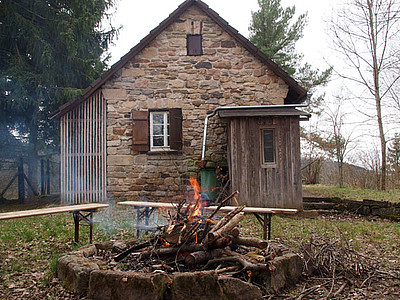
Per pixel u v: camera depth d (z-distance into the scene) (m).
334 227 8.12
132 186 11.46
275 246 5.07
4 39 13.77
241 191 9.87
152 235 5.05
